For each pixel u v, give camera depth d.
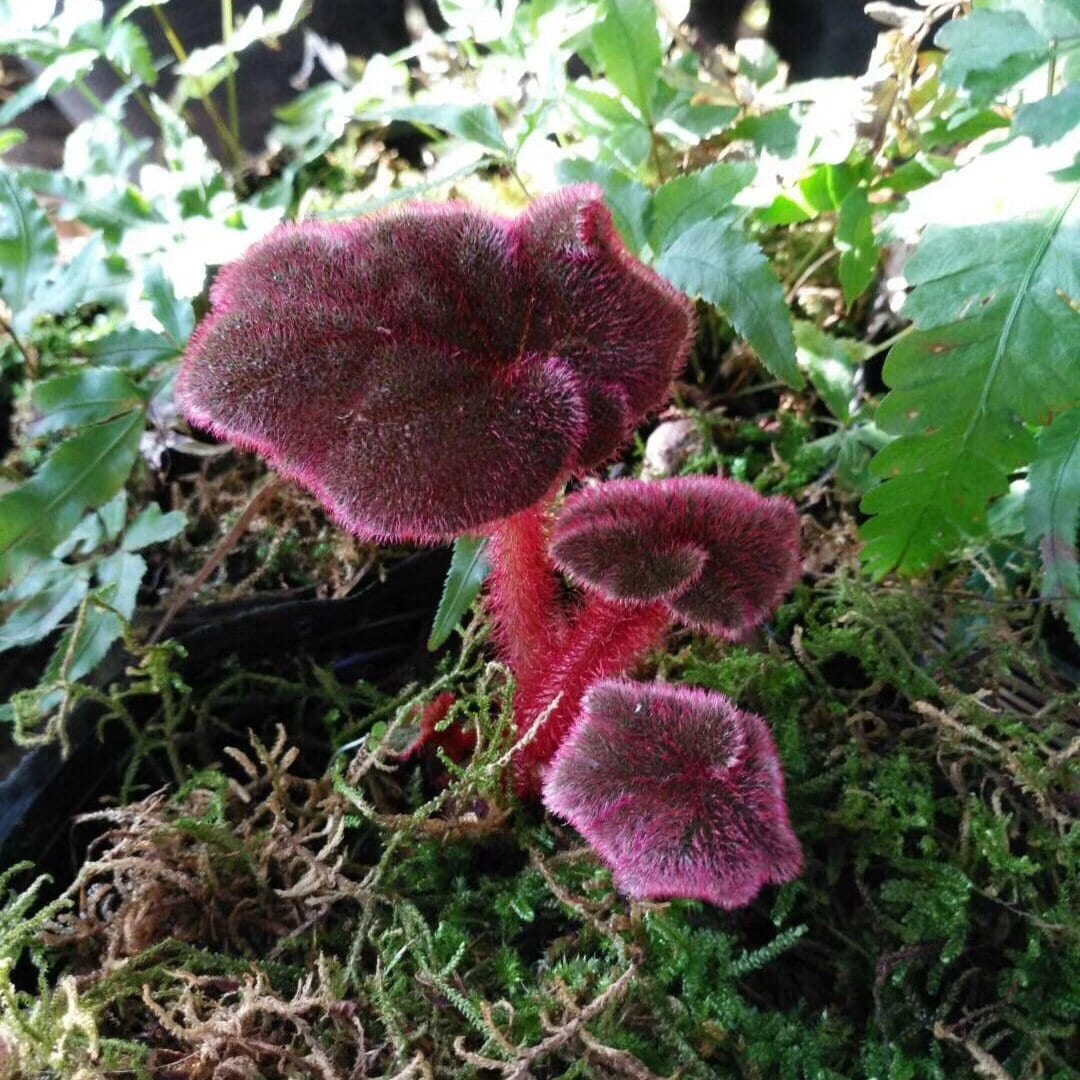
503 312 0.14
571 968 0.16
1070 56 0.16
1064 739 0.18
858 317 0.26
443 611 0.19
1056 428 0.17
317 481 0.13
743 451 0.24
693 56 0.25
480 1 0.23
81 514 0.20
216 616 0.21
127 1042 0.15
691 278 0.19
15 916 0.16
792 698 0.19
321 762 0.20
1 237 0.22
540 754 0.17
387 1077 0.14
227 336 0.13
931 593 0.20
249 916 0.17
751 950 0.17
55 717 0.19
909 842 0.17
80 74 0.27
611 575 0.15
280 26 0.25
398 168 0.31
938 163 0.21
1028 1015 0.15
